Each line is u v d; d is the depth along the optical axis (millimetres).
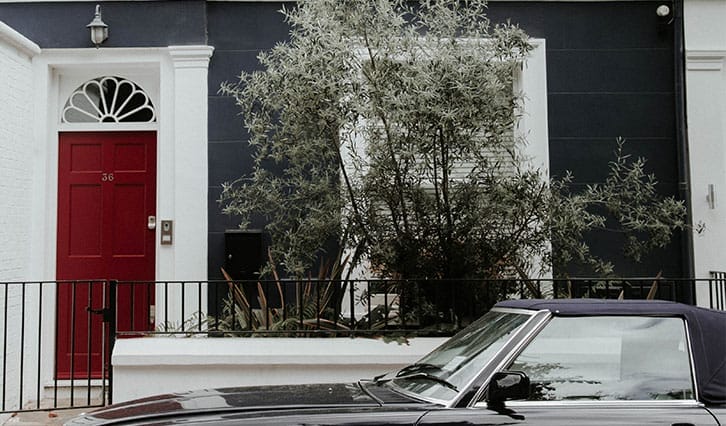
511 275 7094
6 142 7738
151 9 8500
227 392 4434
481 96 6227
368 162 6988
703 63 8516
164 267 8328
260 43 8484
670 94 8594
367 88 6348
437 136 6340
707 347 4020
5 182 7711
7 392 7680
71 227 8570
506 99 6613
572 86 8547
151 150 8656
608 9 8633
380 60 6438
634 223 7047
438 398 3953
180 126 8367
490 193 6633
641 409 3857
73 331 6930
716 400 3922
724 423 3803
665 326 4086
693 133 8461
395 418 3729
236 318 7293
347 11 6484
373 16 6520
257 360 6602
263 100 6879
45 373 8320
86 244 8562
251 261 8156
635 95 8570
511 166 7793
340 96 6336
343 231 6859
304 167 7703
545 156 8445
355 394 4207
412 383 4285
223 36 8484
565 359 3994
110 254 8547
